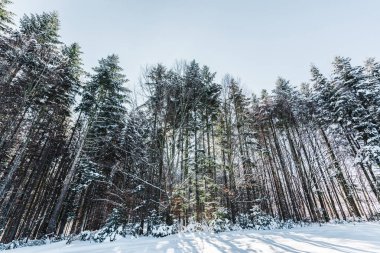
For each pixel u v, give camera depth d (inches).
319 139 1056.2
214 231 523.5
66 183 666.2
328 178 981.2
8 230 813.2
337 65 1036.5
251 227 608.1
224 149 770.2
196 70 660.1
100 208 742.5
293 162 922.7
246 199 845.8
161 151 462.3
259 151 976.3
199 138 758.5
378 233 392.5
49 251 394.3
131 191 579.8
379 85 920.3
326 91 1045.2
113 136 725.3
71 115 907.4
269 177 1068.5
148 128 502.9
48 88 759.1
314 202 883.4
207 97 683.4
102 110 805.9
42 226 799.1
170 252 310.7
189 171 637.3
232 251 296.0
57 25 821.9
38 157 816.3
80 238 510.3
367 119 888.9
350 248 269.0
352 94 936.3
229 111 816.3
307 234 414.9
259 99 1110.4
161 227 497.4
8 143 705.0
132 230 511.5
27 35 732.0
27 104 717.9
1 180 732.7
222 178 822.5
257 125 1027.3
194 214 612.1
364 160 808.9
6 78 639.8
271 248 298.7
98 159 772.6
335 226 584.1
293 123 985.5
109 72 826.2
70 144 956.6
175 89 514.0
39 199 886.4
